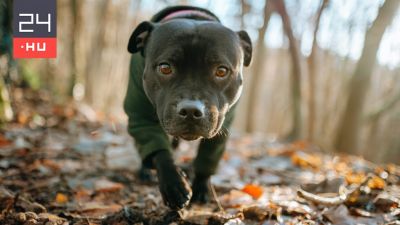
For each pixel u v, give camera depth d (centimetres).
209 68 73
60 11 304
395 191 92
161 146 79
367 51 258
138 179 108
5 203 79
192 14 87
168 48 73
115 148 133
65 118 176
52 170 108
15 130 143
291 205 81
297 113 237
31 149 125
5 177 99
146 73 78
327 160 145
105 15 388
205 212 80
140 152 82
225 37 75
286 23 234
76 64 275
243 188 92
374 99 456
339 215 76
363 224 73
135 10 488
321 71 382
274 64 681
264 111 704
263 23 356
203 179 89
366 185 90
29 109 177
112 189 95
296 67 236
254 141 185
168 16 89
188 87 71
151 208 83
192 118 67
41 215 74
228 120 84
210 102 70
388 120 445
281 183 109
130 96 86
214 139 84
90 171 110
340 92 371
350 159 154
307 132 292
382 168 122
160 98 74
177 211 76
